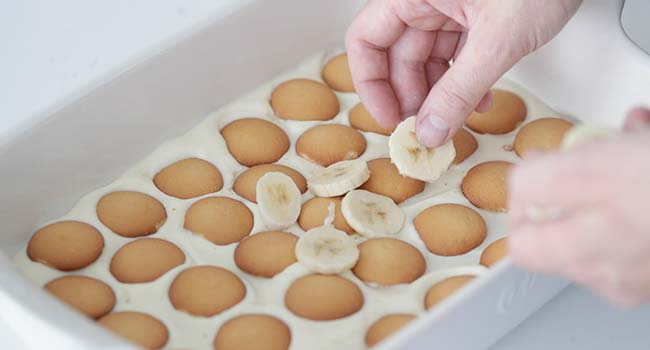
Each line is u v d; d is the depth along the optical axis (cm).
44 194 86
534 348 83
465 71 84
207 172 89
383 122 91
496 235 85
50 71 105
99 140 88
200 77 92
